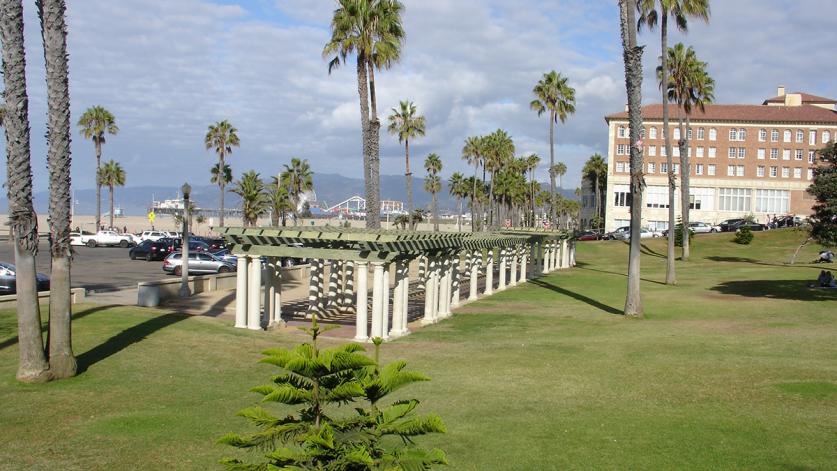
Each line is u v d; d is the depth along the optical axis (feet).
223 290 105.91
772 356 52.90
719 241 213.87
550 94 193.06
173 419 35.76
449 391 42.91
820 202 110.11
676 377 46.29
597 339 64.08
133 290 101.60
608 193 319.88
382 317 65.62
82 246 214.48
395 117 184.75
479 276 149.59
